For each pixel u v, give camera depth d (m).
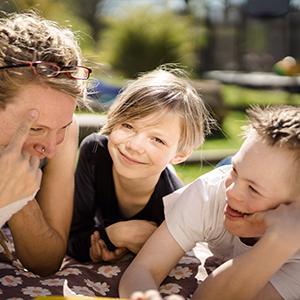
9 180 1.75
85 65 1.99
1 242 2.09
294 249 1.74
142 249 1.94
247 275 1.76
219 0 18.38
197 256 2.19
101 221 2.26
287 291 1.81
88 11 20.41
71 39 1.95
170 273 2.06
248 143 1.81
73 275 2.01
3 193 1.75
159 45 13.40
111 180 2.27
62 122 1.79
